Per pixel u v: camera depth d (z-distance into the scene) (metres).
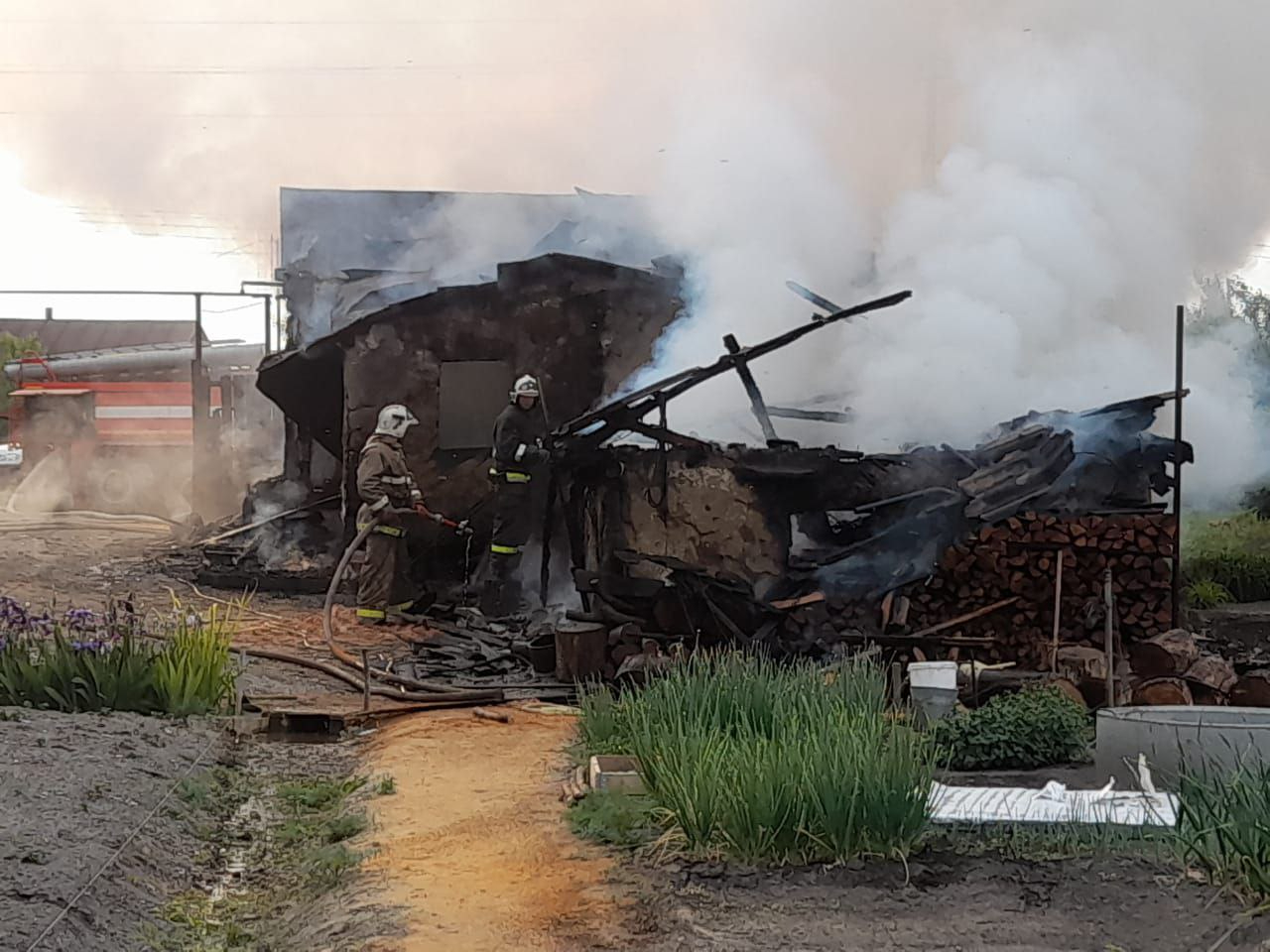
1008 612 12.92
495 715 10.78
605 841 7.27
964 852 6.81
